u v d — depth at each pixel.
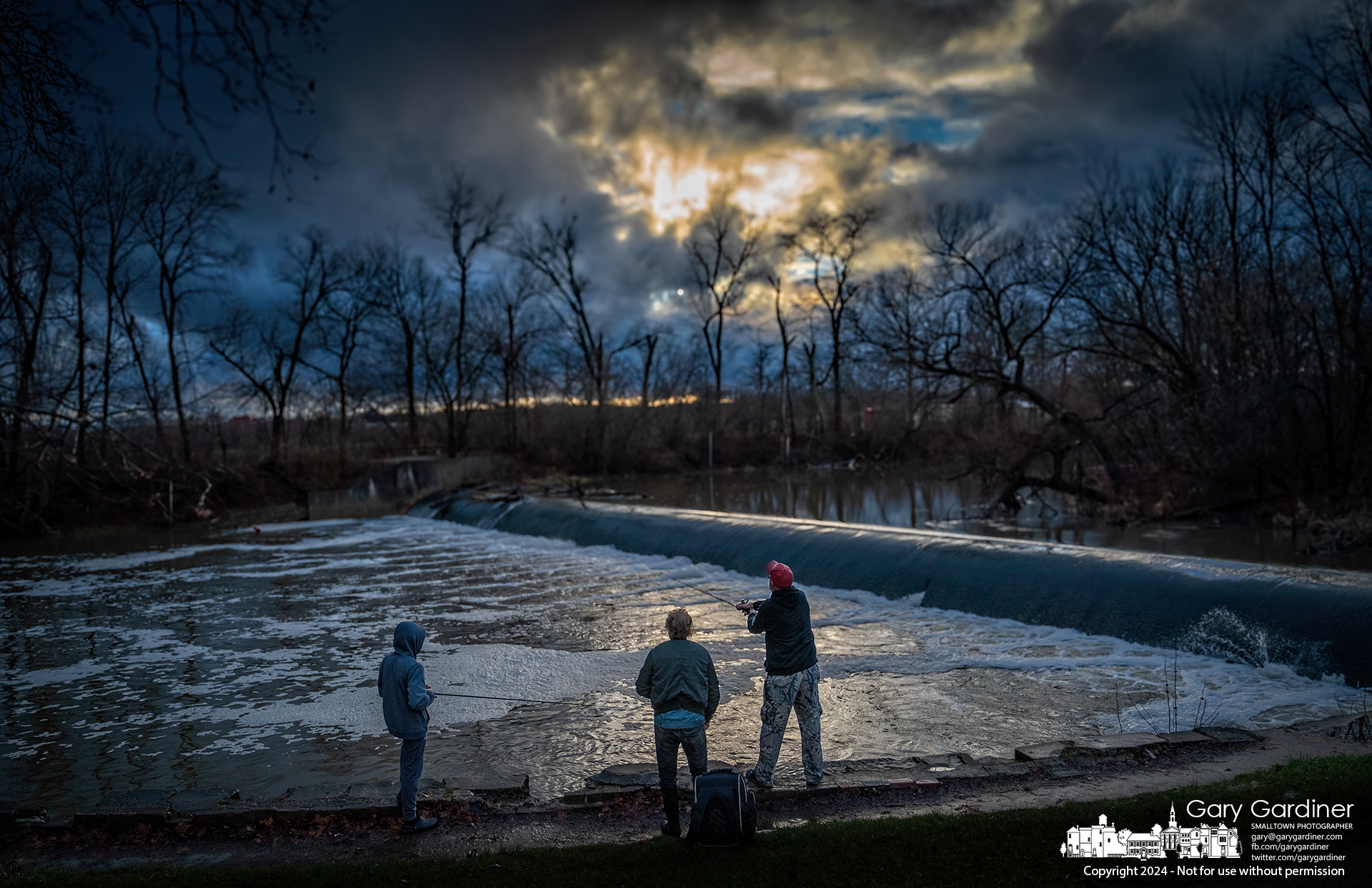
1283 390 22.91
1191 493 24.80
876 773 7.42
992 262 31.17
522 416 48.53
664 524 22.69
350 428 42.16
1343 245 23.61
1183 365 25.81
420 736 6.51
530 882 5.34
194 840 6.54
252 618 15.55
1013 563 14.55
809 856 5.48
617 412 48.25
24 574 20.98
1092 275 28.47
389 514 34.91
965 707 9.61
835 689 10.41
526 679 11.21
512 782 7.64
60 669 12.43
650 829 6.39
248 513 31.83
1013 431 27.27
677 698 6.05
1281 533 20.75
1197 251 27.55
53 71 5.70
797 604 6.96
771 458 52.88
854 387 53.56
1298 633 10.65
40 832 6.77
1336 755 7.09
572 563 21.12
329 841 6.42
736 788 5.75
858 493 36.53
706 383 54.00
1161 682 10.30
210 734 9.59
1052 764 7.40
